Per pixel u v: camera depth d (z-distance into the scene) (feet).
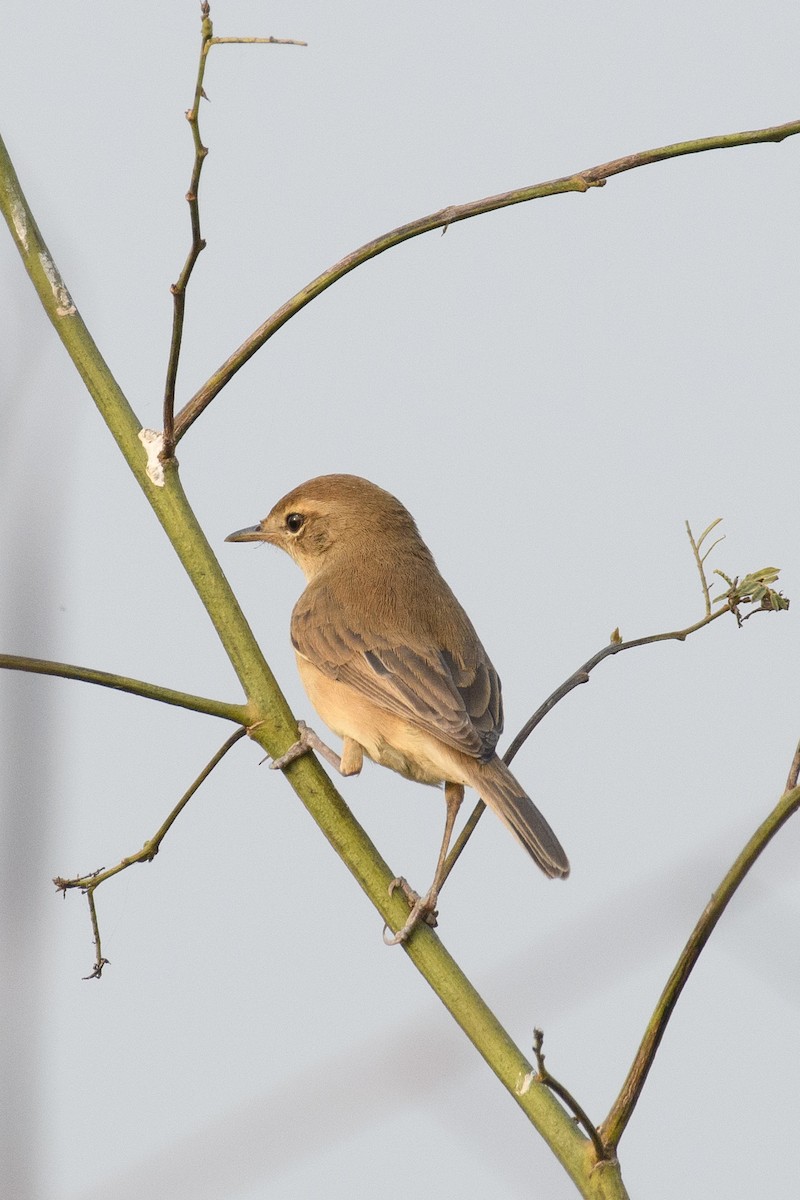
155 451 30.25
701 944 24.14
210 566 30.07
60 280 31.01
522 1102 25.99
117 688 26.50
